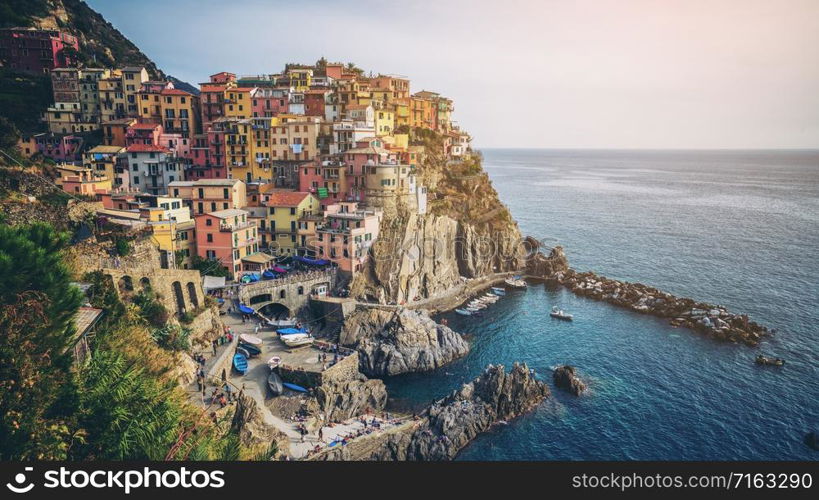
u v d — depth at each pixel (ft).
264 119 444.14
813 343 342.64
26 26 518.78
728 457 224.12
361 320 328.49
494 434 240.32
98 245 254.68
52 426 91.09
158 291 253.65
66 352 106.63
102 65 559.38
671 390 281.95
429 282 415.03
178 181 403.75
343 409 246.68
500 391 254.47
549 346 339.77
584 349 335.06
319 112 492.13
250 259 349.20
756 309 408.05
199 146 455.63
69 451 95.61
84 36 597.52
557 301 431.84
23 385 90.33
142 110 474.90
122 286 240.73
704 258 571.28
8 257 92.79
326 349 288.92
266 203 390.01
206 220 334.24
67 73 480.64
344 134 442.09
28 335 94.73
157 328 233.76
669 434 241.76
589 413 258.57
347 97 497.46
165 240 298.76
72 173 357.00
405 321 319.88
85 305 158.71
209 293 318.24
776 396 276.00
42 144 431.02
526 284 477.36
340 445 215.51
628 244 639.76
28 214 253.85
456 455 225.15
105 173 411.13
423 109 583.58
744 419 254.88
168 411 119.34
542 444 233.14
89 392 106.52
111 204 334.65
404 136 506.07
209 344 268.62
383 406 264.11
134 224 281.95
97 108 488.44
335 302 335.47
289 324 309.01
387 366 299.17
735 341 343.67
